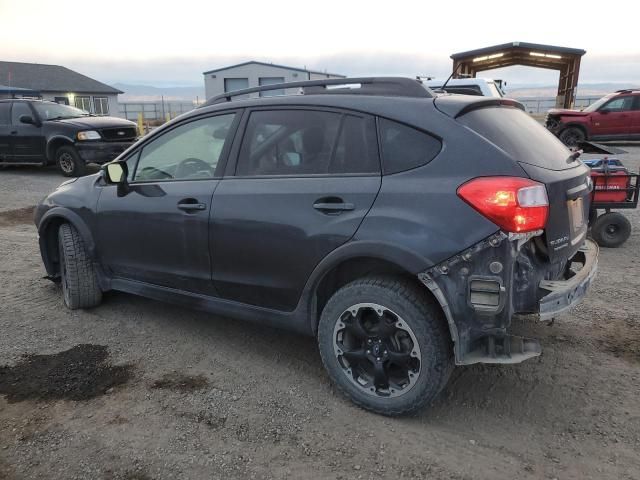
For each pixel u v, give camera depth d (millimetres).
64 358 3648
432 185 2670
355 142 2971
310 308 3139
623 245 6301
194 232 3494
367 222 2787
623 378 3303
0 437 2797
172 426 2883
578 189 2898
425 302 2721
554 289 2682
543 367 3449
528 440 2740
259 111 3377
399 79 3070
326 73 41781
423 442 2734
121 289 4160
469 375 3377
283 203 3105
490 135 2719
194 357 3664
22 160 12562
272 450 2686
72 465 2588
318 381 3338
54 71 47219
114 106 47750
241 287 3387
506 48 20188
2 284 5105
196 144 3639
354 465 2572
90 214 4129
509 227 2482
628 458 2590
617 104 17453
